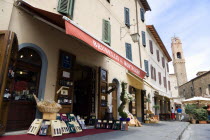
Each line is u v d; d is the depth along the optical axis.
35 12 4.66
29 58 4.88
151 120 11.38
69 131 4.66
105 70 8.11
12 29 4.27
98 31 8.16
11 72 3.84
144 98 12.00
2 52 3.42
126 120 6.34
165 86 21.95
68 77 5.77
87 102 7.12
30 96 4.73
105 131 5.50
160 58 21.16
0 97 3.24
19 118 4.33
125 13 11.62
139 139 4.36
